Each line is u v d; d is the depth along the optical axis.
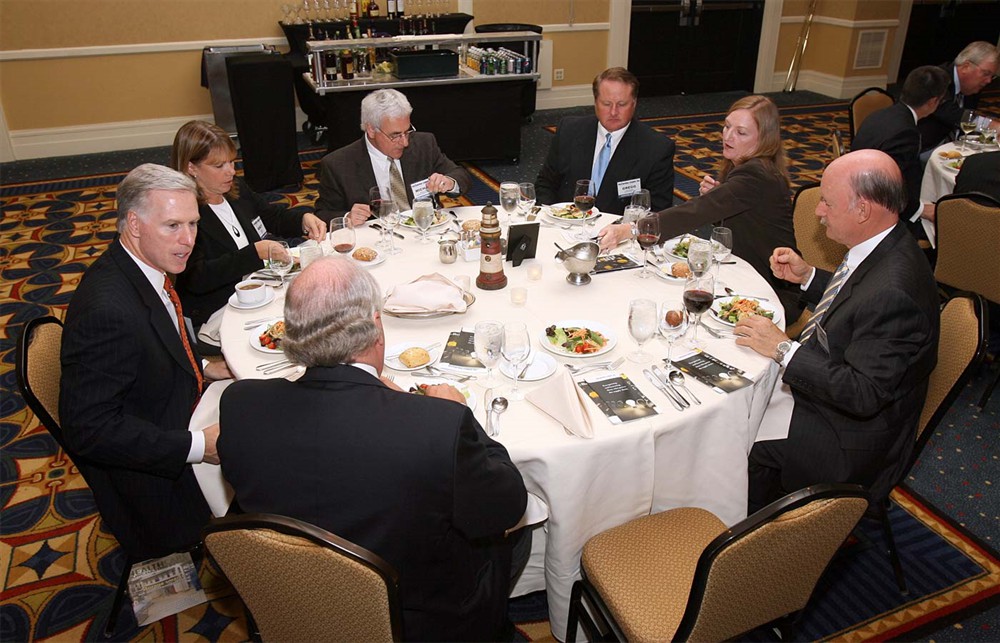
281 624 1.28
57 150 6.41
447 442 1.14
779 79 8.81
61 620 1.96
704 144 6.64
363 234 2.66
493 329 1.58
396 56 5.49
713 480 1.68
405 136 2.98
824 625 1.89
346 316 1.18
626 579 1.50
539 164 6.12
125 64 6.35
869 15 8.08
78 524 2.33
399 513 1.15
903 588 1.99
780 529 1.16
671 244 2.49
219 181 2.42
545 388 1.58
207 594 2.03
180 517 1.76
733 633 1.34
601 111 3.10
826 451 1.83
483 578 1.46
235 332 1.96
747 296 2.10
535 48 5.92
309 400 1.18
